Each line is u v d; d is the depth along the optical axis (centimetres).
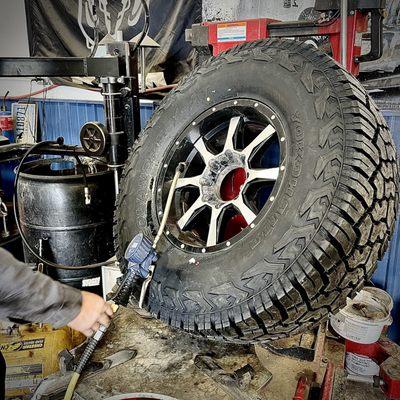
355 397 158
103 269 187
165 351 117
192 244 112
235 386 102
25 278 69
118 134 180
